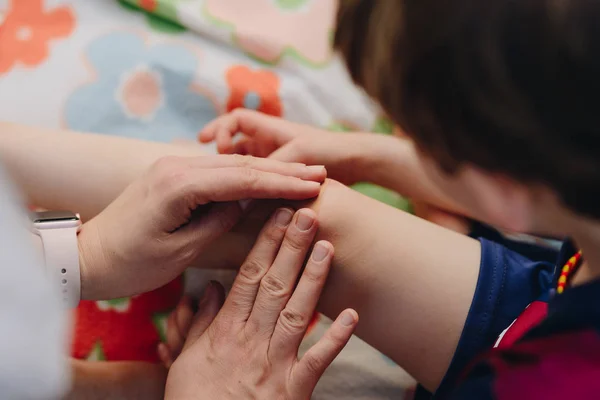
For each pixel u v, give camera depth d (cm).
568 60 32
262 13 95
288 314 62
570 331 44
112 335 80
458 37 34
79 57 90
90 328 79
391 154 76
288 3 96
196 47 93
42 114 87
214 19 93
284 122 80
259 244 64
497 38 33
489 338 63
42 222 63
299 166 65
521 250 77
